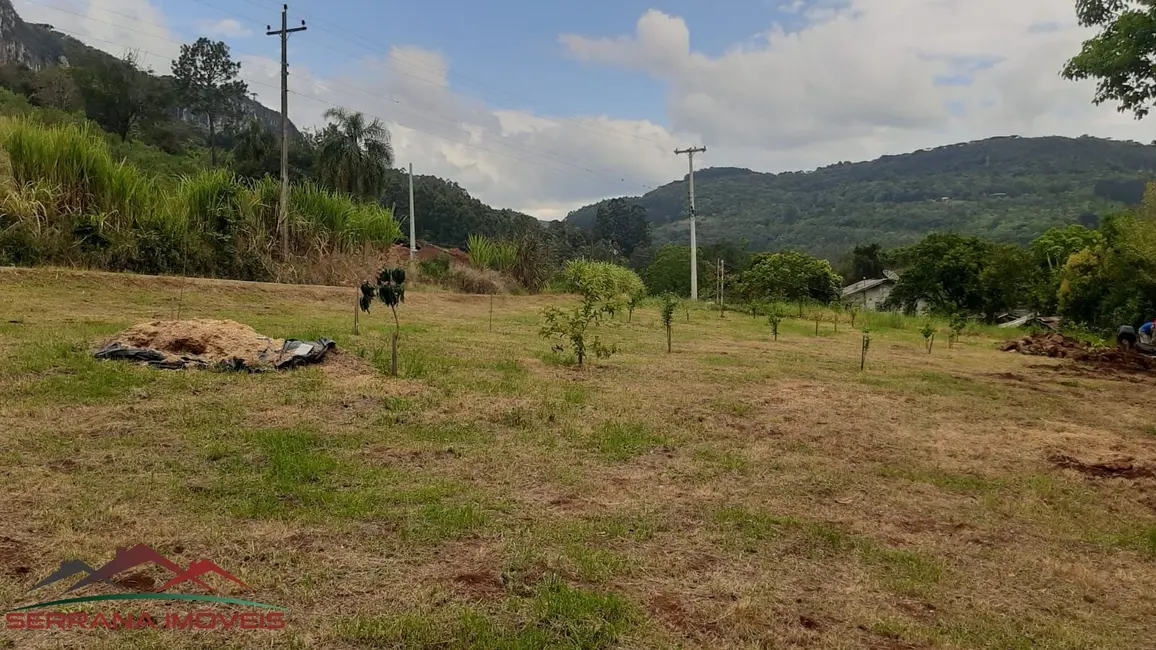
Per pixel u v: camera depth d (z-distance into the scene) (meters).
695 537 3.55
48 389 5.05
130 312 9.23
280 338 8.09
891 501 4.36
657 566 3.17
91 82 50.66
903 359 12.05
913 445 5.72
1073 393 9.10
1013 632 2.81
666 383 7.81
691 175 32.59
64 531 3.00
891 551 3.54
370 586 2.75
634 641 2.49
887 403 7.42
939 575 3.30
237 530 3.17
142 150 46.12
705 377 8.38
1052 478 5.01
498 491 4.00
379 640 2.37
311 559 2.94
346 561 2.95
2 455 3.81
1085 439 6.17
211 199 14.87
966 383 9.33
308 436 4.60
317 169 36.59
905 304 39.81
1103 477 5.12
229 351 6.50
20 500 3.28
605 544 3.38
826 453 5.34
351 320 10.94
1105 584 3.36
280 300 12.60
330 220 17.69
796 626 2.71
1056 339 15.48
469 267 23.36
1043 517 4.23
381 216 19.22
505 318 14.67
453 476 4.20
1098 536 3.96
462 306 16.41
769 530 3.71
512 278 24.62
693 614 2.74
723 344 12.75
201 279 12.78
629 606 2.73
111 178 12.72
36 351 5.98
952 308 35.25
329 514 3.43
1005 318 35.38
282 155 17.09
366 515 3.45
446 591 2.74
